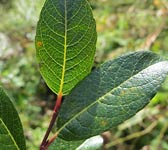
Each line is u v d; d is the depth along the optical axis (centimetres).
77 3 13
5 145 13
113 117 13
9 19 110
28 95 88
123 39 87
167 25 81
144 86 13
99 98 13
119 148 71
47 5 13
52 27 13
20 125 13
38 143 75
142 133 69
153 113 71
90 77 14
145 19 89
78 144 16
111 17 95
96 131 13
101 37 89
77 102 13
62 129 13
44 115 85
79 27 13
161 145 68
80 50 13
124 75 13
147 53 13
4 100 13
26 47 101
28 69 93
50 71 13
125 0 99
